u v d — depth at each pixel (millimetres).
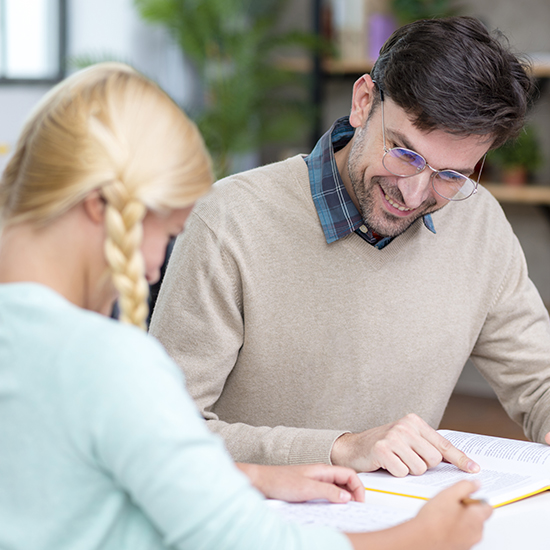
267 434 1270
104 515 691
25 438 687
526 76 1231
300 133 4711
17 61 4281
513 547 930
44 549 688
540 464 1191
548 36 4203
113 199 727
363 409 1467
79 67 4223
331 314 1428
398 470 1143
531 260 4410
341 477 1074
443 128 1170
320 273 1425
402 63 1203
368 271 1435
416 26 1228
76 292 776
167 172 750
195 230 1407
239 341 1413
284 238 1420
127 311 731
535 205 4355
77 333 691
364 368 1445
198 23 4383
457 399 4258
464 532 785
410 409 1508
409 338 1470
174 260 1426
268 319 1415
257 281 1402
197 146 791
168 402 674
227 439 1296
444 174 1241
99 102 755
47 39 4430
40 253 762
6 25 4191
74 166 729
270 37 4457
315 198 1420
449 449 1194
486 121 1153
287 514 967
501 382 1584
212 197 1426
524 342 1539
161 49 4816
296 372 1438
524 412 1543
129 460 653
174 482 652
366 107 1340
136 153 741
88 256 765
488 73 1159
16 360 699
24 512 692
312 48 4352
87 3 4480
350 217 1403
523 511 1036
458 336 1520
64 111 755
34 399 683
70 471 682
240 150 4480
